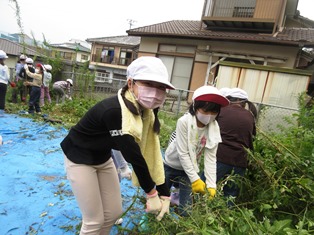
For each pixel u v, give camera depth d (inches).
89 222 70.5
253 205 111.2
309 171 106.9
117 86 459.5
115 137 58.4
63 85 391.9
